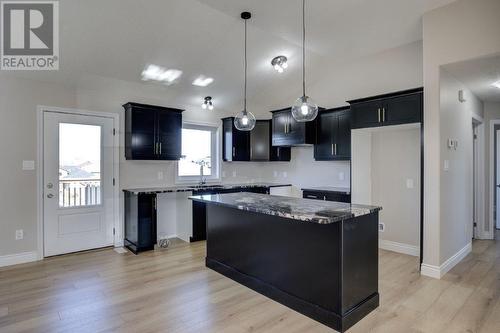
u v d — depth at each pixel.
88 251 4.22
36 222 3.83
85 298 2.76
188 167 5.37
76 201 4.15
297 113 2.97
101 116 4.33
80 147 4.17
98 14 3.15
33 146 3.81
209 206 3.59
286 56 4.53
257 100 5.77
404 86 4.29
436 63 3.23
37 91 3.84
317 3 3.18
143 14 3.25
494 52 2.85
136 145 4.36
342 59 4.85
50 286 3.02
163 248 4.39
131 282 3.13
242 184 5.71
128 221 4.44
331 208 2.54
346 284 2.28
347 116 4.61
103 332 2.21
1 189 3.60
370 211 2.44
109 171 4.41
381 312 2.51
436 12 3.24
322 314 2.35
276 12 3.38
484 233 4.93
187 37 3.71
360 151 4.41
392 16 3.42
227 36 3.86
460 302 2.68
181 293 2.88
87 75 4.00
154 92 4.74
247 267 3.07
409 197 4.11
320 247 2.38
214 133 5.72
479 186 4.94
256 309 2.58
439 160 3.24
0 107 3.59
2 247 3.62
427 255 3.31
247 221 3.06
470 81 3.79
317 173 5.46
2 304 2.64
